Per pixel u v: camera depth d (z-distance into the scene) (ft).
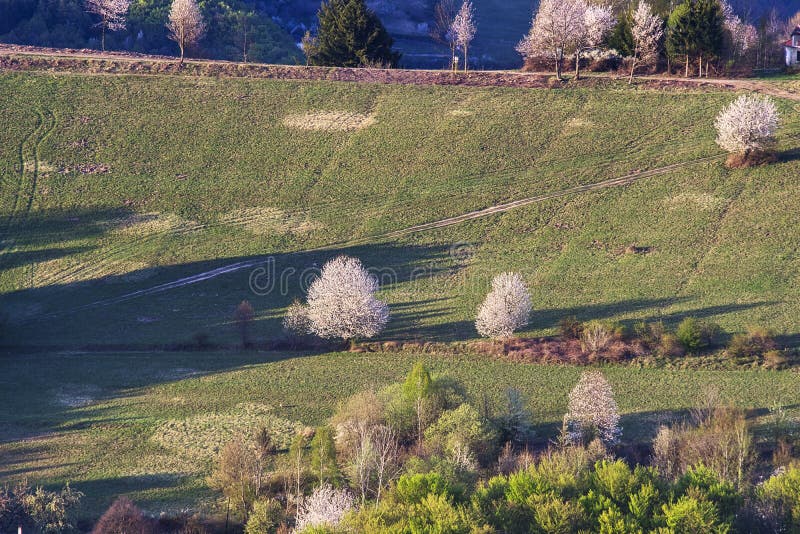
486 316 380.58
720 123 507.71
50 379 370.32
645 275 430.61
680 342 366.43
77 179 522.06
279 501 257.55
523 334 391.45
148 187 518.78
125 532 242.78
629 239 460.55
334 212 499.92
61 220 492.13
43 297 438.81
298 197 513.04
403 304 423.64
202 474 288.92
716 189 489.26
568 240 465.47
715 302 403.34
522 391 342.03
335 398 345.51
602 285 426.51
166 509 264.93
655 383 344.28
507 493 225.35
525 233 474.08
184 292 441.68
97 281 450.30
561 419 319.06
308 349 392.47
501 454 285.84
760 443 286.66
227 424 324.60
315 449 271.08
